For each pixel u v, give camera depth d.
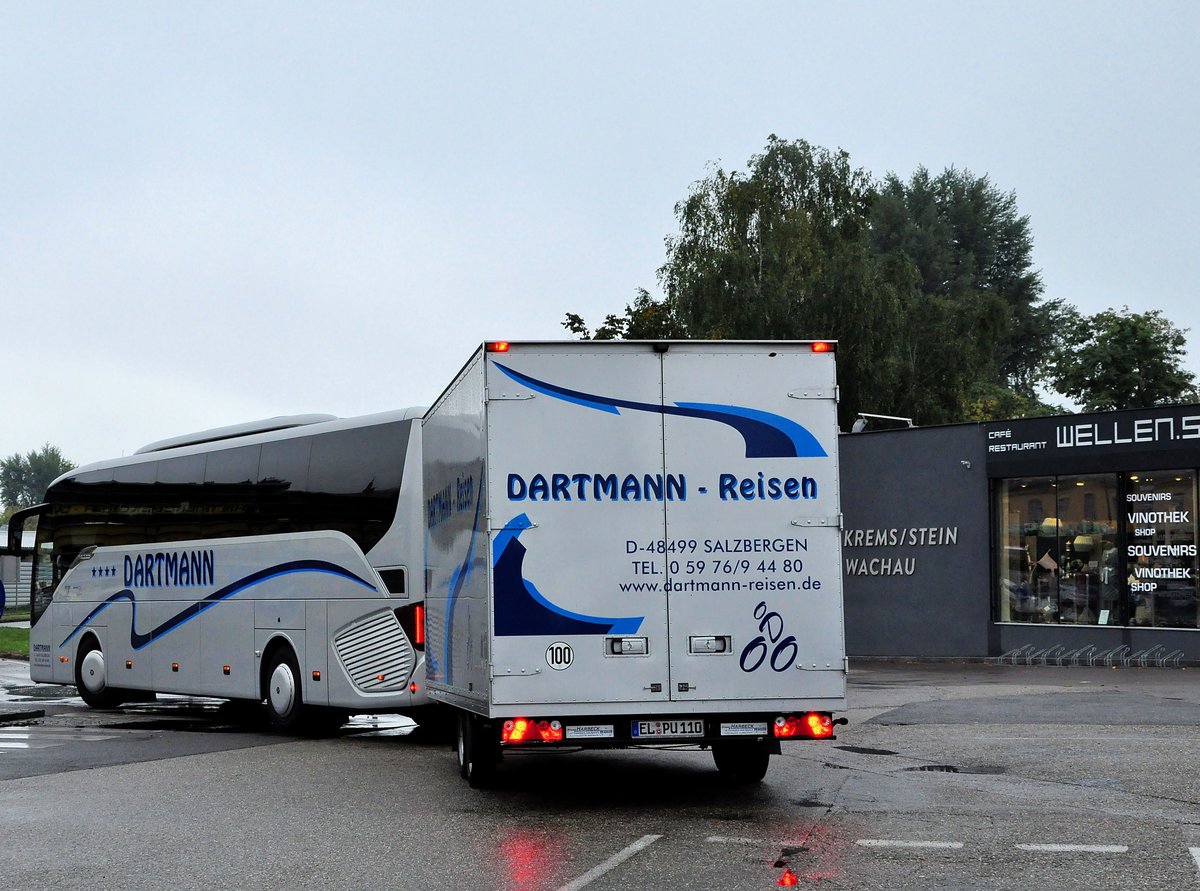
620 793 11.53
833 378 10.73
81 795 11.93
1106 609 29.25
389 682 16.28
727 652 10.45
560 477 10.43
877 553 33.53
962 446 32.12
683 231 54.50
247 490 19.12
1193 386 66.88
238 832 9.86
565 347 10.52
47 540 24.34
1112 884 7.64
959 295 91.81
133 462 22.19
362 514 16.94
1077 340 69.38
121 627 22.02
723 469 10.57
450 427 12.33
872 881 7.75
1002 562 31.47
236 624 19.08
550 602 10.34
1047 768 12.53
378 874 8.21
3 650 39.62
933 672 27.58
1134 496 28.77
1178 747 14.03
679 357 10.60
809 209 55.22
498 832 9.64
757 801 10.89
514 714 10.24
